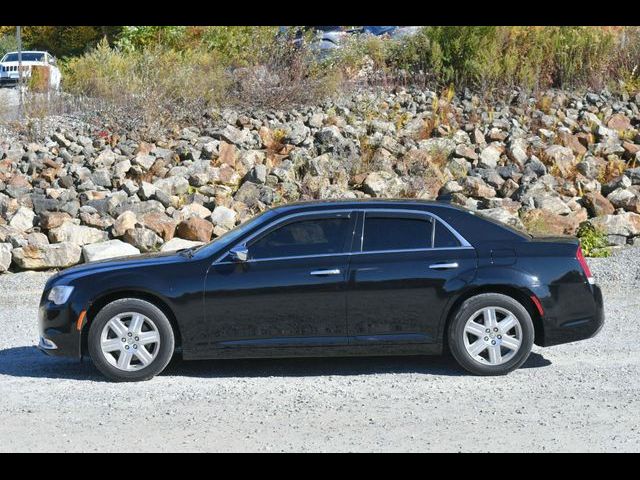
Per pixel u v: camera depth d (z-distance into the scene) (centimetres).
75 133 1933
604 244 1476
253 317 781
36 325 1052
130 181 1648
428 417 657
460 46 2297
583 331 789
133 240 1430
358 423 645
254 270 783
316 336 783
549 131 1973
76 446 601
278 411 680
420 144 1891
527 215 1544
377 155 1806
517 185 1714
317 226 800
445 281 779
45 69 2205
